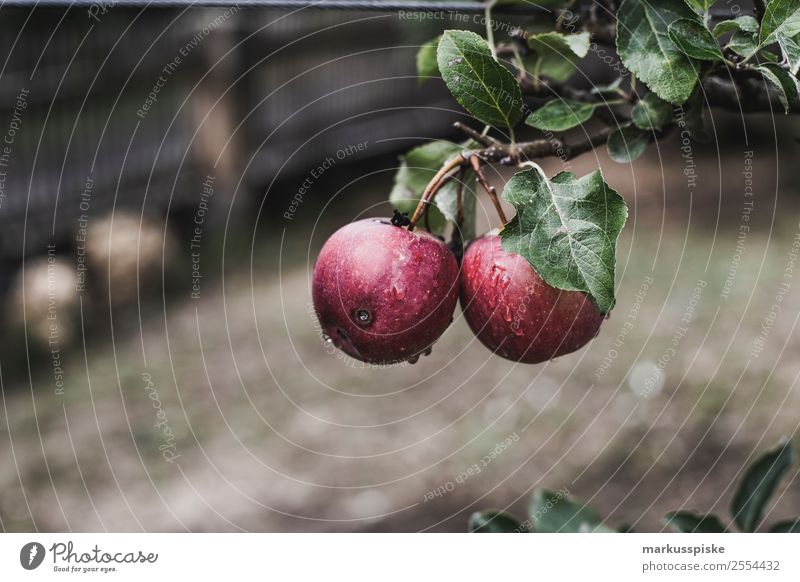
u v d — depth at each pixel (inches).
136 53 317.1
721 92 49.3
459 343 260.4
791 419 186.1
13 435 219.5
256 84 339.9
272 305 285.3
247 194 338.0
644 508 169.8
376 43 377.7
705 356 221.8
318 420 224.5
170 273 300.8
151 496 195.0
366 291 43.3
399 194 53.4
